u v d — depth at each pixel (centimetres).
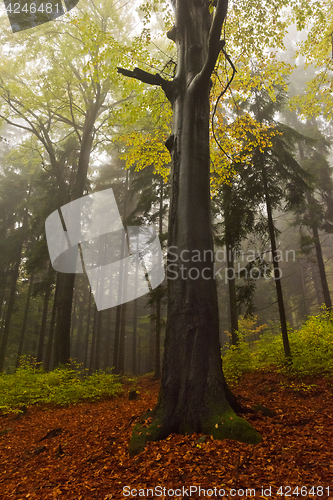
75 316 3231
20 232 2238
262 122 1097
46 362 1848
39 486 338
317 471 297
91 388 971
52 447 467
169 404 420
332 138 1992
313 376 760
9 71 1516
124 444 412
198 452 342
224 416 397
